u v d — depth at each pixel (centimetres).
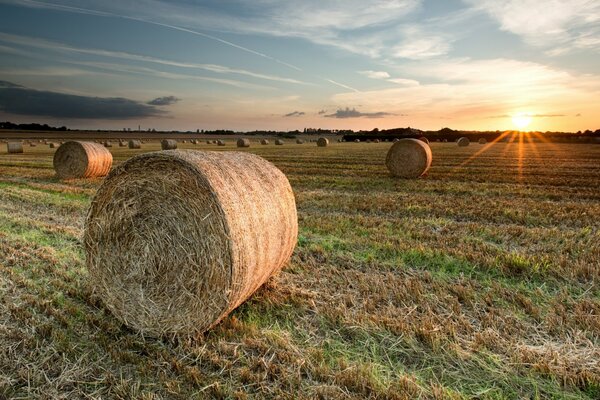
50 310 469
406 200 1144
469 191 1293
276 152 3475
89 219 491
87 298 509
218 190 432
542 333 430
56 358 388
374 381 349
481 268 612
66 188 1380
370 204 1088
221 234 426
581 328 438
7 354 394
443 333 429
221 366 376
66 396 339
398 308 484
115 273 474
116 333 442
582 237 766
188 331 438
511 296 508
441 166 2111
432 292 529
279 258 530
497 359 381
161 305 448
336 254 676
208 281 431
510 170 1903
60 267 607
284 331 432
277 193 528
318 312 471
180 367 373
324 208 1066
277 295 524
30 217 936
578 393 342
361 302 504
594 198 1176
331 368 375
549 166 2089
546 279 566
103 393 343
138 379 360
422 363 383
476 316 470
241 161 523
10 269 596
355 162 2384
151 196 458
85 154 1706
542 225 876
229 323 458
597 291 527
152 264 454
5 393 340
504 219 927
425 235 776
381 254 676
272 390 343
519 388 349
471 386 350
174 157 451
